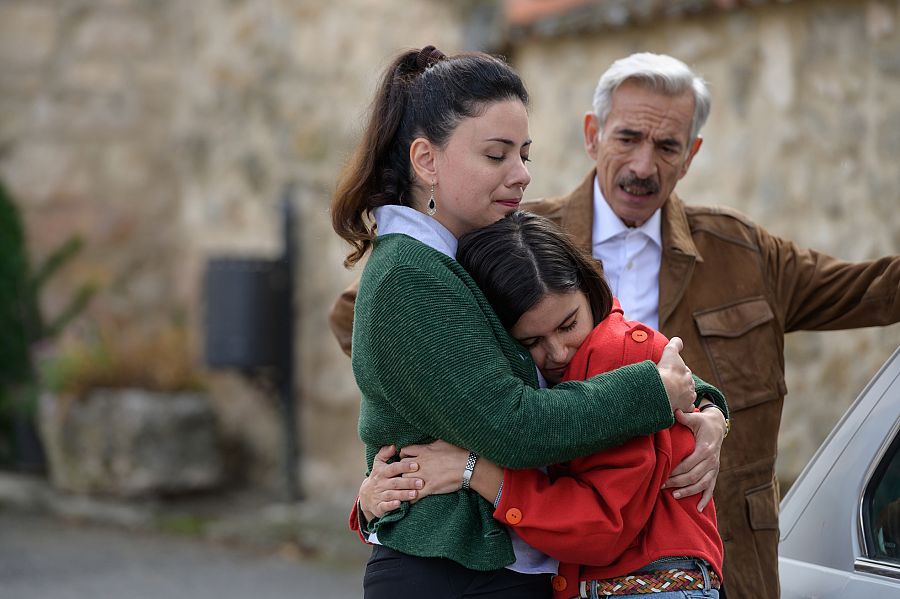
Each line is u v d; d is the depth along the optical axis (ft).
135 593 52.85
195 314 79.82
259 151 74.95
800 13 46.26
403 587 18.83
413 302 18.16
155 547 62.64
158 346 76.84
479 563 18.44
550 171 55.67
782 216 47.03
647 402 17.95
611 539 17.94
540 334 19.26
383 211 19.86
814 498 21.21
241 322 68.44
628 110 25.12
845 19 44.91
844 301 25.59
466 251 19.47
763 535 24.63
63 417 71.97
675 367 18.67
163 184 83.71
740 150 48.37
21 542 63.16
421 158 19.66
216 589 53.93
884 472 20.18
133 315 83.05
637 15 50.21
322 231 70.08
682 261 25.39
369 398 19.43
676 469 18.85
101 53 83.61
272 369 70.59
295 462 69.72
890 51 43.47
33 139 83.20
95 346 76.69
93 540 63.93
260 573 57.31
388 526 19.17
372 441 19.86
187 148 81.66
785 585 20.83
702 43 49.44
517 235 19.39
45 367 74.23
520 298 18.90
